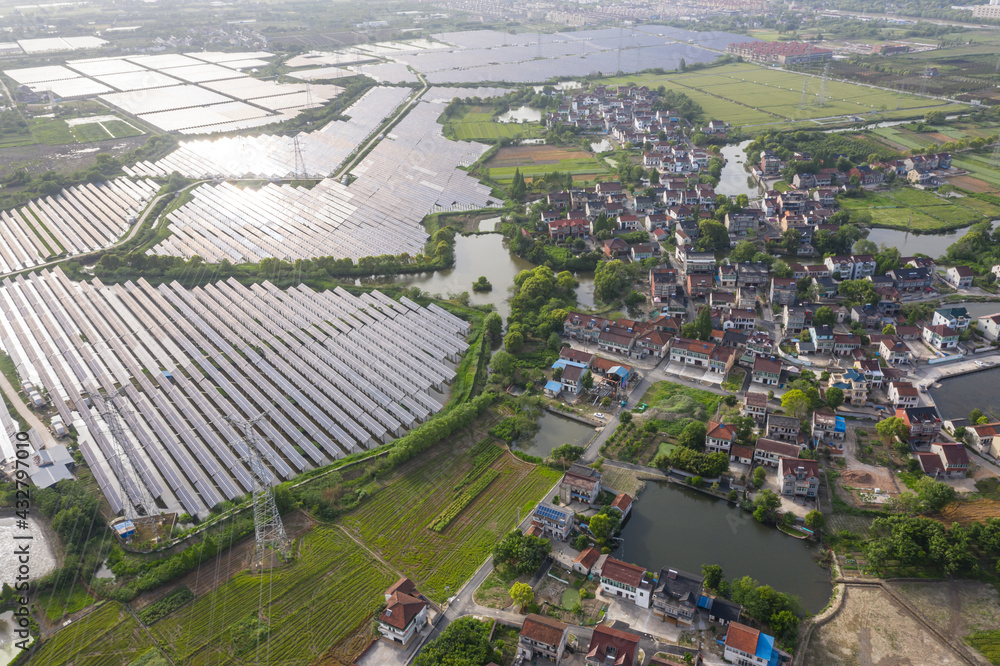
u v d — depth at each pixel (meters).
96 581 198.50
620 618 183.38
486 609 186.75
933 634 176.00
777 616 174.50
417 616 179.62
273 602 191.62
